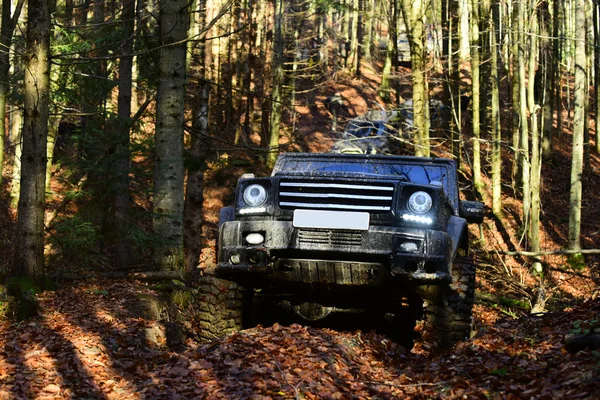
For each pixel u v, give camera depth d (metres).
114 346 6.95
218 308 7.07
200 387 5.25
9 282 8.84
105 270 12.88
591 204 31.89
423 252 6.27
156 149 11.98
